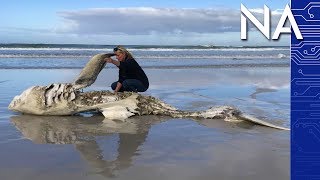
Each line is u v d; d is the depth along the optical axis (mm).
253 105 9969
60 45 50906
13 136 6645
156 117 8500
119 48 9258
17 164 5137
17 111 8641
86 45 52344
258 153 5695
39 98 8414
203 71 20125
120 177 4664
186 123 7898
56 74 17500
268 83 14930
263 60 30859
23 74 17266
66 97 8492
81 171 4879
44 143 6234
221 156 5543
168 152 5762
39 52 37156
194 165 5125
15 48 45219
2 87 12750
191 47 54000
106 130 7195
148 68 21297
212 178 4645
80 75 8695
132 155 5598
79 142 6320
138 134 6895
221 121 8141
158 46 54594
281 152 5742
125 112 8391
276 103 10312
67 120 8086
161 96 11219
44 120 8039
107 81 14664
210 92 12258
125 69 9180
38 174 4770
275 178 4629
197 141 6402
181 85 13859
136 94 8875
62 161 5293
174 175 4750
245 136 6770
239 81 15508
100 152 5754
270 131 7215
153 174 4785
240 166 5074
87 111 8586
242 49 51125
